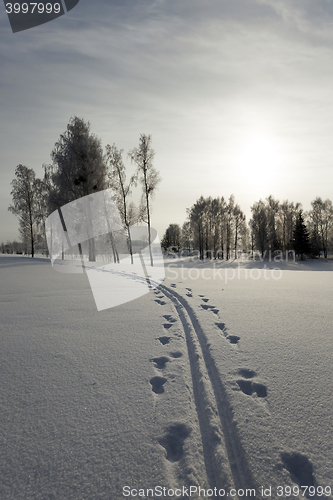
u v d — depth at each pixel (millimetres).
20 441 1939
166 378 2818
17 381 2801
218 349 3467
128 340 3936
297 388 2541
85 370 3027
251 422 2080
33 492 1532
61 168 23594
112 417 2197
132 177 22156
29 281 10180
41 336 4141
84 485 1577
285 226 54281
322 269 32344
